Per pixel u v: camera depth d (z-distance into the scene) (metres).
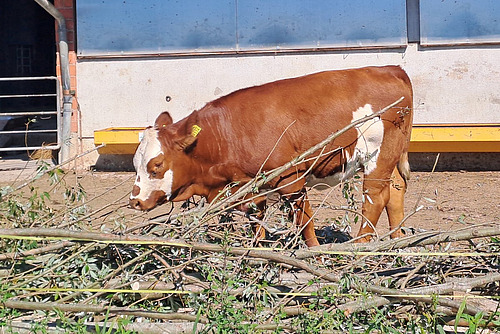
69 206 5.79
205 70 12.71
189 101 12.77
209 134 5.95
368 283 4.54
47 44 26.09
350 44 12.45
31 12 25.91
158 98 12.80
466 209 8.91
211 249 4.65
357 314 4.46
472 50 12.34
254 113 6.02
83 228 5.48
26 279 4.79
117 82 12.83
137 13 12.68
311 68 12.55
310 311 4.40
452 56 12.38
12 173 12.17
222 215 5.51
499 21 12.23
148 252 4.69
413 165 12.39
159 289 4.71
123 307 4.55
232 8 12.55
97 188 10.59
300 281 4.83
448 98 12.44
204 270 4.71
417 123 12.52
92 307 4.36
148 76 12.79
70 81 12.84
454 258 5.04
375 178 6.34
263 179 5.46
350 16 12.40
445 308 4.49
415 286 4.89
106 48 12.77
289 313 4.47
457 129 11.74
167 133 5.88
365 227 6.35
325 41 12.48
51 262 4.72
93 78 12.86
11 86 25.23
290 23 12.50
